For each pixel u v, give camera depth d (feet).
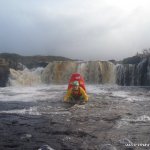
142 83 91.40
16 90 70.33
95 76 98.02
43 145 21.03
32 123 28.68
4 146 20.94
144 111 36.09
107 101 45.91
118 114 33.71
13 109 37.99
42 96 54.70
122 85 94.07
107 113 34.37
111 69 97.81
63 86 86.02
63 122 28.99
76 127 26.71
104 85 90.07
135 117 31.68
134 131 24.84
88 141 21.94
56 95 56.70
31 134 24.25
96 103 43.39
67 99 46.06
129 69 94.12
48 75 99.35
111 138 22.66
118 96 54.13
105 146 20.57
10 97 53.26
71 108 38.47
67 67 99.45
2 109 38.01
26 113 34.60
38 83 98.32
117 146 20.54
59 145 21.08
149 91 66.28
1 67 94.32
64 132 24.88
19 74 95.04
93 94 57.57
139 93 60.64
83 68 98.73
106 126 26.99
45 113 34.53
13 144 21.40
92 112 35.12
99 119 30.53
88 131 25.09
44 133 24.57
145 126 26.89
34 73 99.30
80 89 46.09
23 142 21.89
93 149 20.08
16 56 114.11
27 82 95.61
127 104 42.73
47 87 81.66
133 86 86.63
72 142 21.76
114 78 96.99
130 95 56.29
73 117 31.73
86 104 42.27
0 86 91.15
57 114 33.73
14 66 98.68
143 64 91.50
